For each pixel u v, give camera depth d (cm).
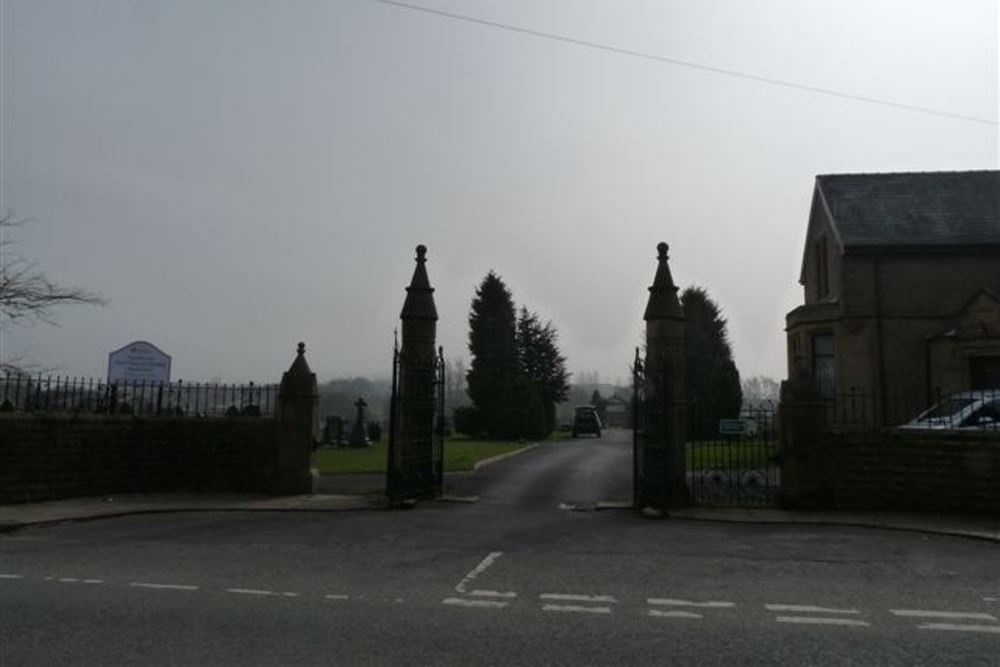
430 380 1638
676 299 1545
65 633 628
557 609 722
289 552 1010
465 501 1552
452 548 1046
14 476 1458
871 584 841
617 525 1267
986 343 2553
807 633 647
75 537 1135
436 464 1638
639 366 1544
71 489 1556
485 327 5853
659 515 1347
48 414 1520
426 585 820
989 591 809
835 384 2903
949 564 956
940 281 2825
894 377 2797
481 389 5297
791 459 1455
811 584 839
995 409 1652
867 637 637
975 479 1364
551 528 1227
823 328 2967
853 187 3153
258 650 585
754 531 1214
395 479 1466
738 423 1781
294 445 1648
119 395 1677
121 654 573
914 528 1227
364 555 991
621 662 567
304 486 1638
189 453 1702
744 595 785
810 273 3394
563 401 6856
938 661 575
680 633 645
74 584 815
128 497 1588
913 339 2812
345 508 1449
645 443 1512
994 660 577
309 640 613
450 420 5638
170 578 847
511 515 1372
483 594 780
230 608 714
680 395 1505
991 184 3055
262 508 1440
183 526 1243
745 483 1738
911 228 2906
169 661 557
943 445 1395
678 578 866
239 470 1702
